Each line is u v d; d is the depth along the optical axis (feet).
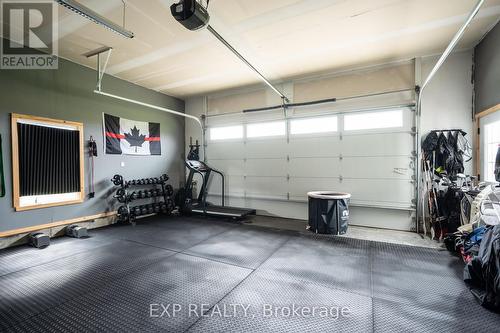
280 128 21.09
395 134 17.06
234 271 10.34
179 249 13.06
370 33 13.28
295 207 20.68
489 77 13.20
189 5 8.35
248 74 19.08
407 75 16.66
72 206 16.48
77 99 16.90
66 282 9.41
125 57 16.05
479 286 8.49
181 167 25.55
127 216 18.54
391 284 9.17
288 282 9.38
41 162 15.03
